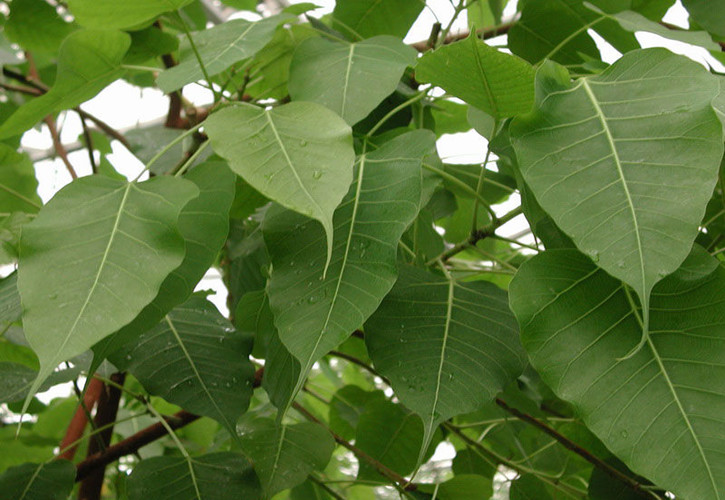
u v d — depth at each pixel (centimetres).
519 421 132
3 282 93
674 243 70
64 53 96
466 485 110
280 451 105
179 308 110
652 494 107
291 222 84
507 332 87
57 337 69
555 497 132
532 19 123
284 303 79
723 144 72
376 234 81
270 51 121
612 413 73
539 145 75
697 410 72
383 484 116
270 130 80
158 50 126
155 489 100
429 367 84
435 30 119
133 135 143
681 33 96
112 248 74
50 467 106
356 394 156
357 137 99
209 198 84
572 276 77
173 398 102
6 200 161
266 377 95
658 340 75
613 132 75
